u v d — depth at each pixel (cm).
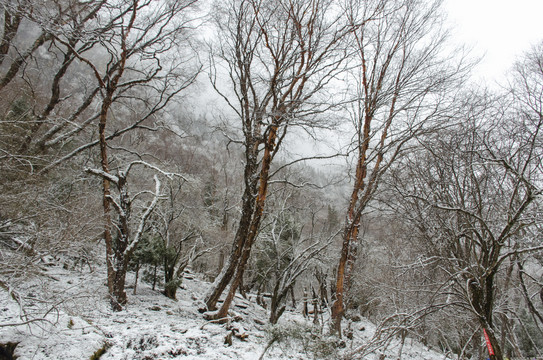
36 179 904
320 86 993
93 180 1400
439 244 809
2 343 452
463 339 1165
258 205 1037
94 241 935
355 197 1124
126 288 1234
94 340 544
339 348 805
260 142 1085
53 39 1094
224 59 1051
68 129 1431
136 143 1858
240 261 1007
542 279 919
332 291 1494
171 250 1327
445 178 798
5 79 1048
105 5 1010
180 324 795
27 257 568
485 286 625
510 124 714
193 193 1977
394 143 965
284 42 989
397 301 1130
